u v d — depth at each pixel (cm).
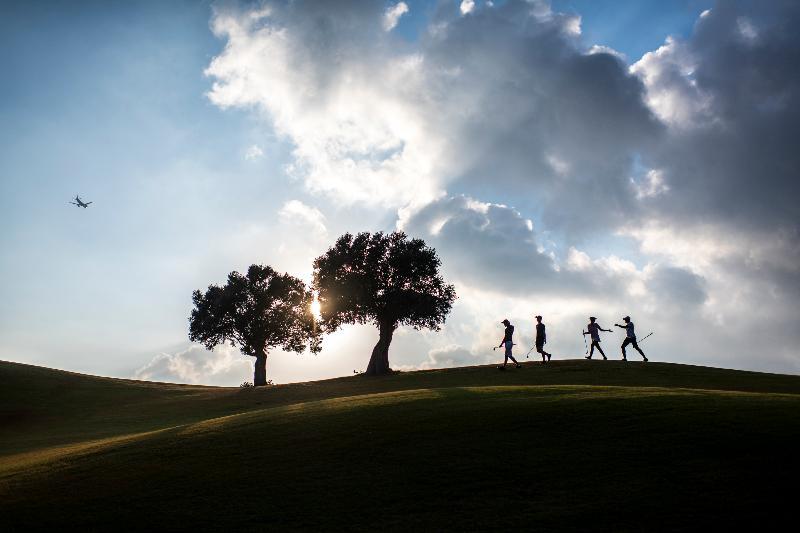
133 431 3766
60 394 5597
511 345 4788
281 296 7844
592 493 1412
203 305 7800
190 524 1466
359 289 6875
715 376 3919
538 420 1931
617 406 2005
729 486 1366
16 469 2208
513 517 1347
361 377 6241
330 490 1585
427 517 1388
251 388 5788
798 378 3778
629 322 4666
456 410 2145
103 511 1591
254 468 1794
